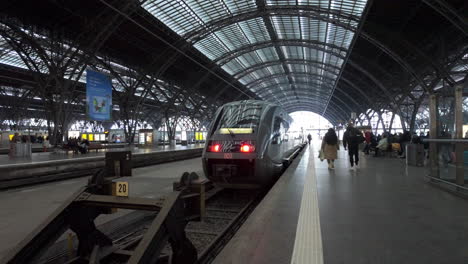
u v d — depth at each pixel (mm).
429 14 21531
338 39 30234
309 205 5652
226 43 33469
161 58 31516
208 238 5840
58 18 22672
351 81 43562
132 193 8766
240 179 8656
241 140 8859
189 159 23938
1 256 4125
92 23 22266
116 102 46062
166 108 41156
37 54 24078
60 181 11883
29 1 20109
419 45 26453
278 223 4523
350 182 8398
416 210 5277
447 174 7168
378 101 43938
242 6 25812
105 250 3512
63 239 4871
